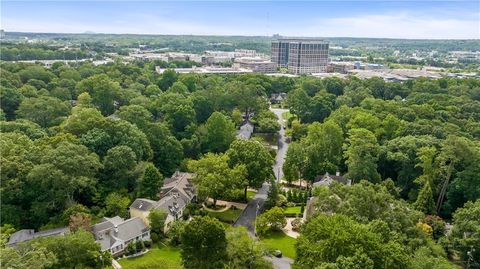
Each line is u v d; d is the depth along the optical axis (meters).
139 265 65.88
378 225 68.81
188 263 74.06
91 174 100.06
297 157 124.75
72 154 96.81
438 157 109.00
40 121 144.12
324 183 110.94
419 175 117.12
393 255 61.22
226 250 74.94
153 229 94.31
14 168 93.12
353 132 128.50
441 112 163.75
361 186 81.00
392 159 119.56
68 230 84.62
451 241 83.50
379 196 78.69
